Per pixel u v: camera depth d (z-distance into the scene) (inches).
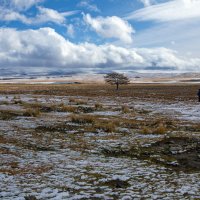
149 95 2664.9
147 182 433.7
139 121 1109.7
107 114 1320.1
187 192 386.0
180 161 565.9
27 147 662.5
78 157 578.9
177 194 379.9
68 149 650.2
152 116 1270.9
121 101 2032.5
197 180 445.7
